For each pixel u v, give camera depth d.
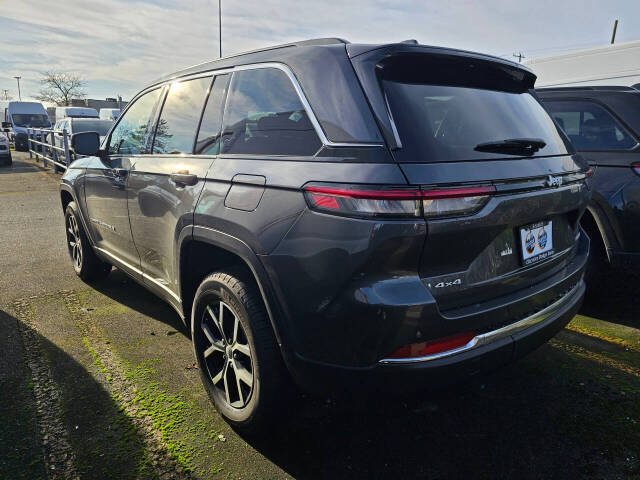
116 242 3.66
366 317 1.72
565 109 4.03
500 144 1.97
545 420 2.48
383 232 1.68
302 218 1.87
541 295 2.14
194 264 2.65
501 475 2.10
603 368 3.00
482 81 2.28
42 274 4.86
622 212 3.53
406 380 1.75
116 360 3.08
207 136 2.61
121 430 2.39
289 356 1.98
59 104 64.25
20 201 9.58
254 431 2.28
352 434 2.39
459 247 1.81
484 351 1.87
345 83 1.93
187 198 2.53
